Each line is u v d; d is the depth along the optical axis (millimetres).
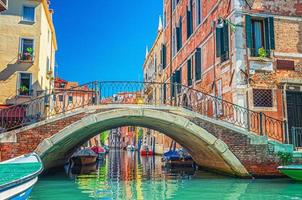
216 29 14500
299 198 8117
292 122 12867
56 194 9055
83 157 19859
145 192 9367
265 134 11766
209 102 15367
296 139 12602
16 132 10242
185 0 20203
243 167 11156
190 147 15164
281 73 13117
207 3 16328
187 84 18906
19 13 19891
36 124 10375
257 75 12883
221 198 8289
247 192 9031
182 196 8648
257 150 11312
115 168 18266
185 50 19953
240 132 11305
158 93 20109
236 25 13078
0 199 4758
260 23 13664
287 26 13516
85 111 10727
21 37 19703
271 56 13070
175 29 22625
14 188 5230
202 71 16766
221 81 14195
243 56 12906
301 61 13391
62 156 15891
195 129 11109
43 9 20734
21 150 10195
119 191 9586
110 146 81188
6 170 6938
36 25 20000
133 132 58594
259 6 13422
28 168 7285
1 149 10109
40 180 12414
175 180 12180
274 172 11289
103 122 11633
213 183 10953
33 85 19344
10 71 19281
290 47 13383
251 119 12398
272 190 9273
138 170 16797
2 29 19562
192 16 18922
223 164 12375
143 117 11258
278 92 12891
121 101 11648
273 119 12117
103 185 10977
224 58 13969
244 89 12688
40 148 10250
